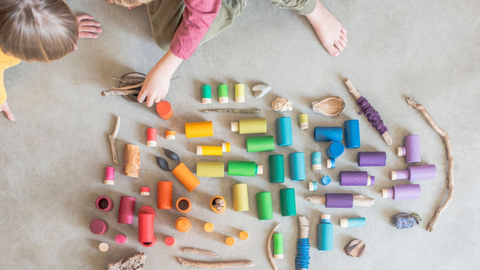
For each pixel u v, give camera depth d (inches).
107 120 69.6
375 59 72.5
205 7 48.8
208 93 68.9
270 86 71.2
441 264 71.4
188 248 69.1
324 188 71.1
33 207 68.3
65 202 68.6
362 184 69.3
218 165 67.7
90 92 69.7
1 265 67.7
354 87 71.4
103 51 70.1
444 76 72.5
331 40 71.1
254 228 70.0
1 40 50.5
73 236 68.4
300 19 72.0
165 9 62.1
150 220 64.6
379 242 71.1
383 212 71.4
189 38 53.5
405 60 72.7
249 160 70.6
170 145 70.0
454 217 71.7
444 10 73.1
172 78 70.4
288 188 69.3
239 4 60.7
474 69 72.4
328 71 71.9
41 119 69.1
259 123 68.5
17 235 67.9
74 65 69.7
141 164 69.5
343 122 71.5
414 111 71.8
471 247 71.6
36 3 48.7
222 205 66.1
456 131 72.2
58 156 69.0
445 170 71.7
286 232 70.2
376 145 71.7
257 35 71.9
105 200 68.7
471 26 72.8
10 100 68.7
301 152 69.1
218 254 69.6
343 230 70.9
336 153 67.2
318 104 70.7
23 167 68.6
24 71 69.1
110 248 68.6
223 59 71.4
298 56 72.0
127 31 70.6
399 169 71.6
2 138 68.5
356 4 73.0
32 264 67.9
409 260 71.2
